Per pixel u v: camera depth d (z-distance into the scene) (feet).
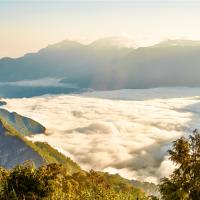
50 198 232.94
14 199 219.41
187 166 155.43
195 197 154.61
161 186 159.22
